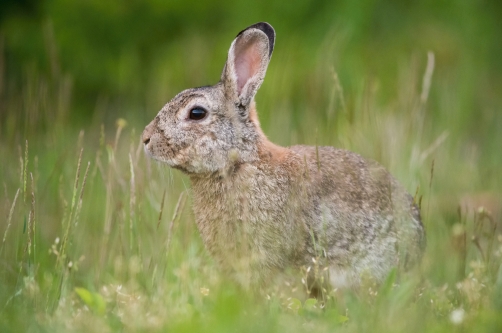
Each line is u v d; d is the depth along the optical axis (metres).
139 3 21.03
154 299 8.70
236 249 9.37
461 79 19.70
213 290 8.98
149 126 9.84
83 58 20.50
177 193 11.99
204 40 20.14
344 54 18.69
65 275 9.32
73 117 19.66
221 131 9.55
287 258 9.40
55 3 20.83
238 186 9.45
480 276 9.32
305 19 20.03
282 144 13.99
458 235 10.58
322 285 9.09
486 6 21.66
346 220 9.55
